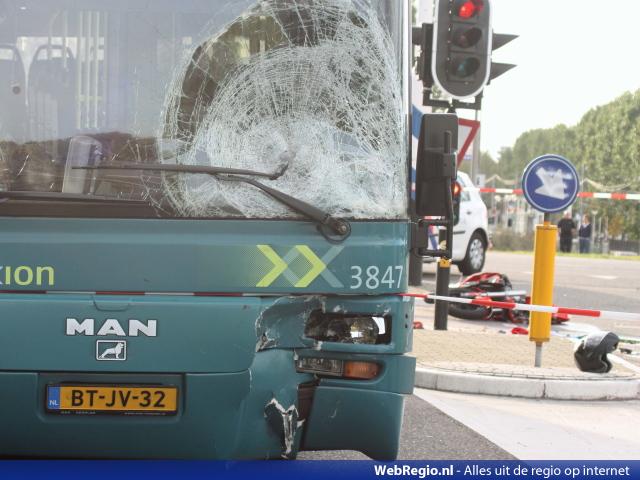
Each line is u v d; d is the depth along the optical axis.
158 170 8.35
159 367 8.06
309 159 8.55
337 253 8.44
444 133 9.11
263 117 8.56
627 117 102.56
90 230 8.24
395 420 8.73
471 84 18.30
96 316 8.03
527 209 98.19
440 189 9.12
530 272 42.62
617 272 44.72
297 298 8.38
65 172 8.34
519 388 15.34
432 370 15.87
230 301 8.20
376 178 8.65
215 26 8.59
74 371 8.05
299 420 8.59
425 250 9.27
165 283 8.23
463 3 18.03
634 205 97.75
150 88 8.50
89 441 8.12
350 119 8.67
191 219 8.32
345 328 8.60
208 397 8.11
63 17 8.52
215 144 8.50
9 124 8.41
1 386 8.02
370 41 8.79
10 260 8.16
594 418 14.17
